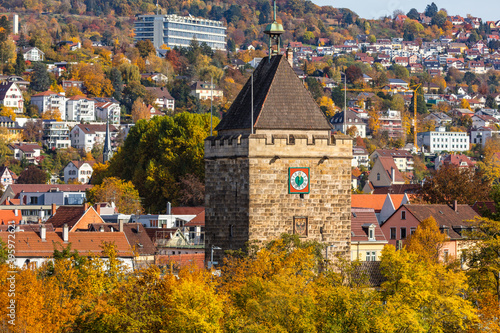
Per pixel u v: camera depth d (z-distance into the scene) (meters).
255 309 197.88
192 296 194.75
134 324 195.50
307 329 196.25
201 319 189.88
